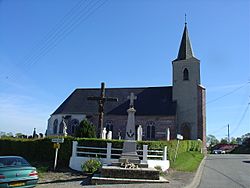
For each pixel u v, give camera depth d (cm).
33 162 2034
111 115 4803
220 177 1698
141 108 4828
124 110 4841
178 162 2292
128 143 1730
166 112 4653
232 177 1702
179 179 1548
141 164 1634
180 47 5066
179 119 4719
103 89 2442
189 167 2084
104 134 2766
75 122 4856
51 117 5097
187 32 5100
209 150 6600
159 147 2030
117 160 1792
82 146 1956
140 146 1986
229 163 2588
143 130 4628
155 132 4575
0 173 1135
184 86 4809
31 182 1208
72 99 5162
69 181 1488
